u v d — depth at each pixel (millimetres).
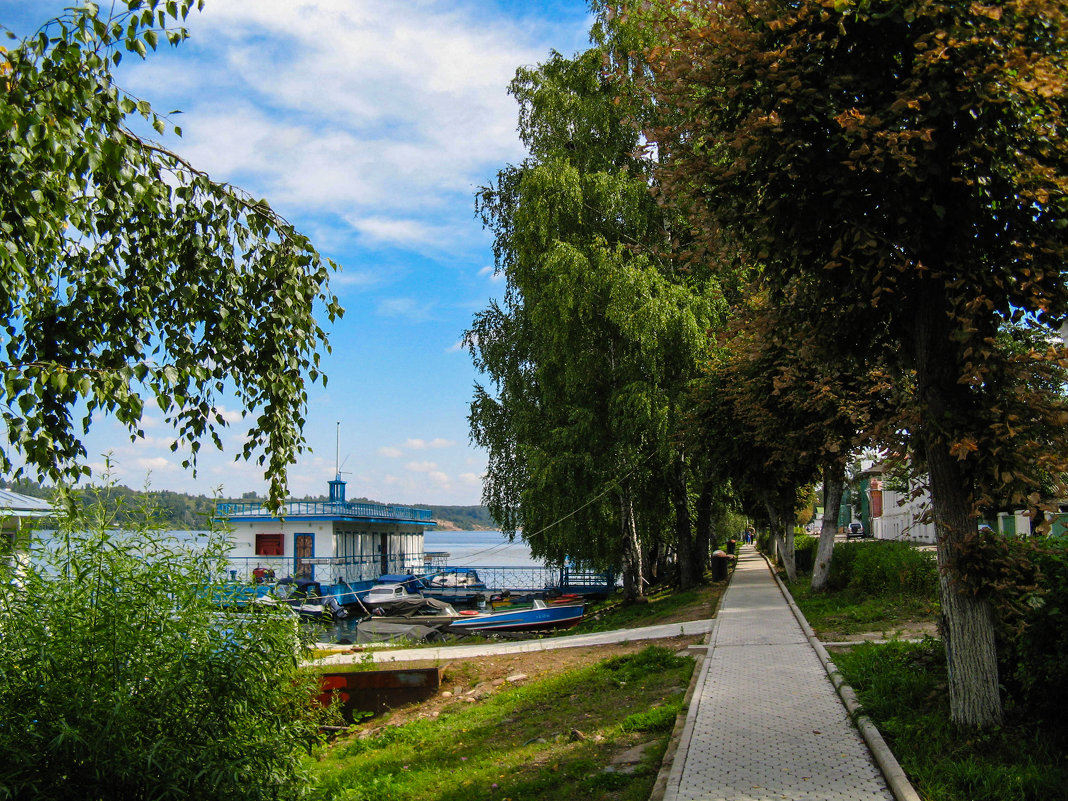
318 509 39562
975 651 6332
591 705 9805
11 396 5191
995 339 6734
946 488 6586
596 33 24734
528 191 23078
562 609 25172
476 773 7656
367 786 7809
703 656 11602
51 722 4793
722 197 7176
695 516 28953
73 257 6684
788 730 7148
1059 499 6031
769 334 7832
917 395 6902
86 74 5410
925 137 5699
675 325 21391
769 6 6656
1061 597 5902
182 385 6699
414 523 51500
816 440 17484
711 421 20500
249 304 7211
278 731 5852
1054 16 5680
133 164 5723
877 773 5883
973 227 6422
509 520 26641
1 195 4957
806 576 28109
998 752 5875
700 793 5637
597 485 22375
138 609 5391
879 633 12484
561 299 21469
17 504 10875
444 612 33562
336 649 17469
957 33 5875
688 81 7289
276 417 7145
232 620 5797
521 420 24531
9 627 5109
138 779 4867
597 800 6191
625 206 22844
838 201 6262
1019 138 6191
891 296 6707
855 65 6559
